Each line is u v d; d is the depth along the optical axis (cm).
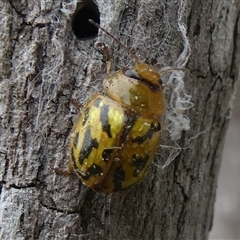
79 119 6
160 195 6
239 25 7
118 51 6
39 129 6
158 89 6
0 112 6
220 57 6
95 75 6
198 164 6
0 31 6
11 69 6
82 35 6
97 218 6
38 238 6
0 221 6
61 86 6
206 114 6
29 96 6
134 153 6
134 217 6
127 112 6
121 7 6
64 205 6
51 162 6
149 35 6
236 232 12
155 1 6
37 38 6
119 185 6
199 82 6
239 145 12
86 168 6
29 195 6
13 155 6
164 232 6
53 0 6
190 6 6
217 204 12
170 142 6
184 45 6
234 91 7
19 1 6
